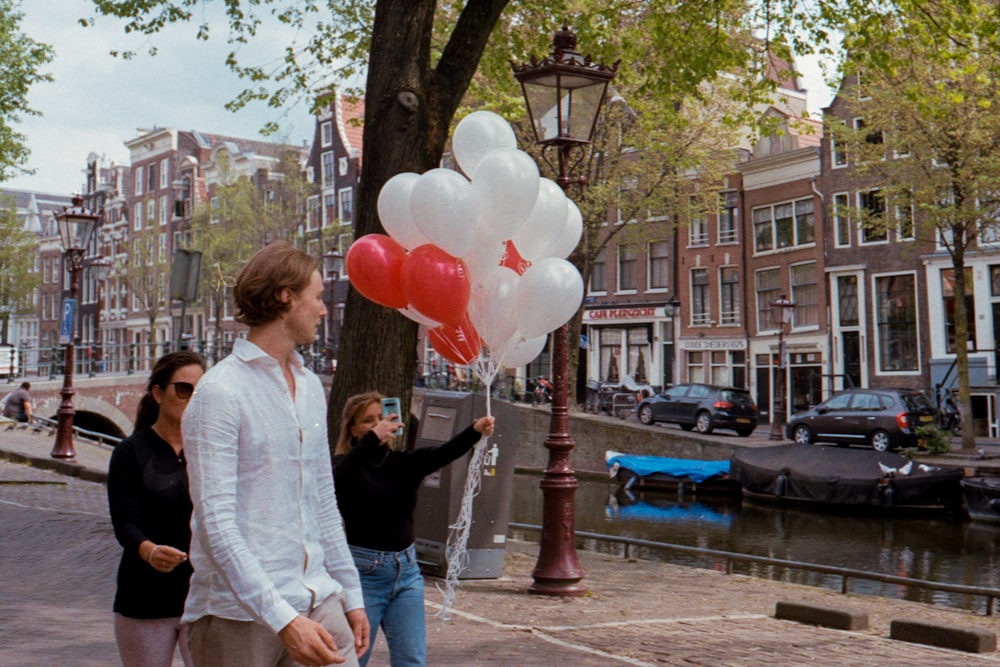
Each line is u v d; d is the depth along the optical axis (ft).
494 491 31.35
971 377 92.99
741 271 116.78
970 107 68.13
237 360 8.29
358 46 46.88
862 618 25.76
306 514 8.41
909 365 100.37
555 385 28.94
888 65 44.98
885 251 101.96
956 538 54.34
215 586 8.11
